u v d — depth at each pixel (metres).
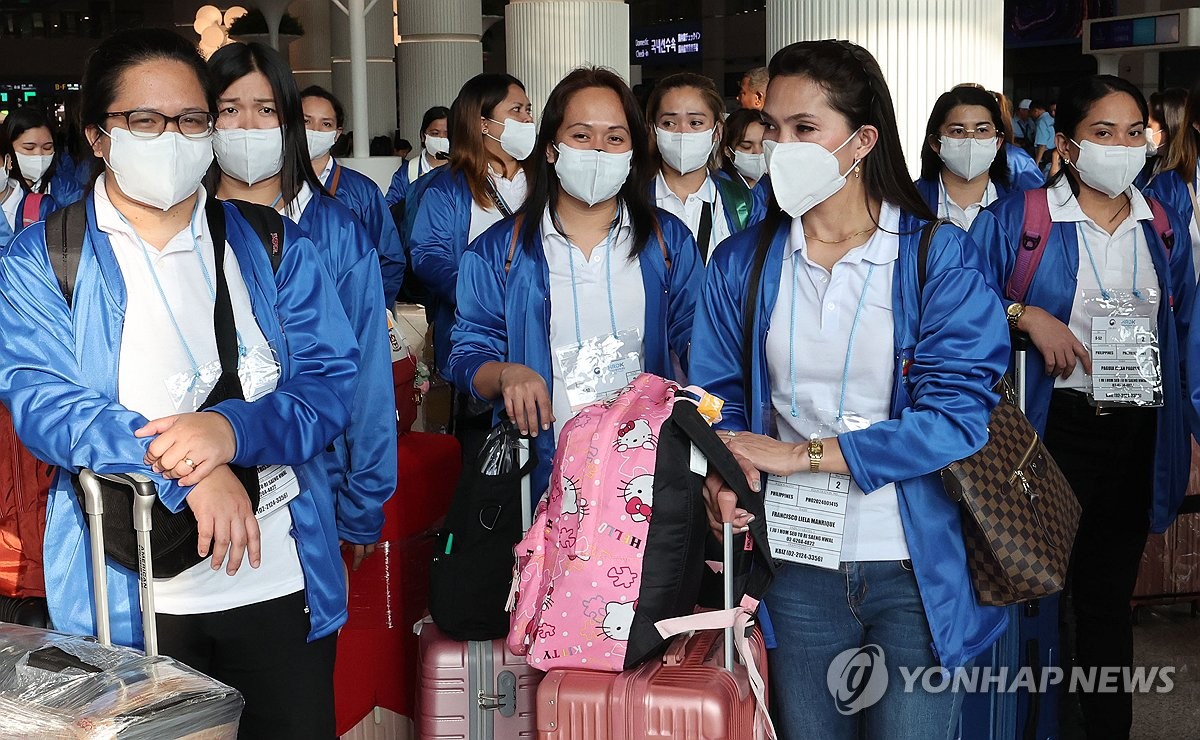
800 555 2.46
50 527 2.19
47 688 1.86
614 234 3.22
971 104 4.77
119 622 2.15
